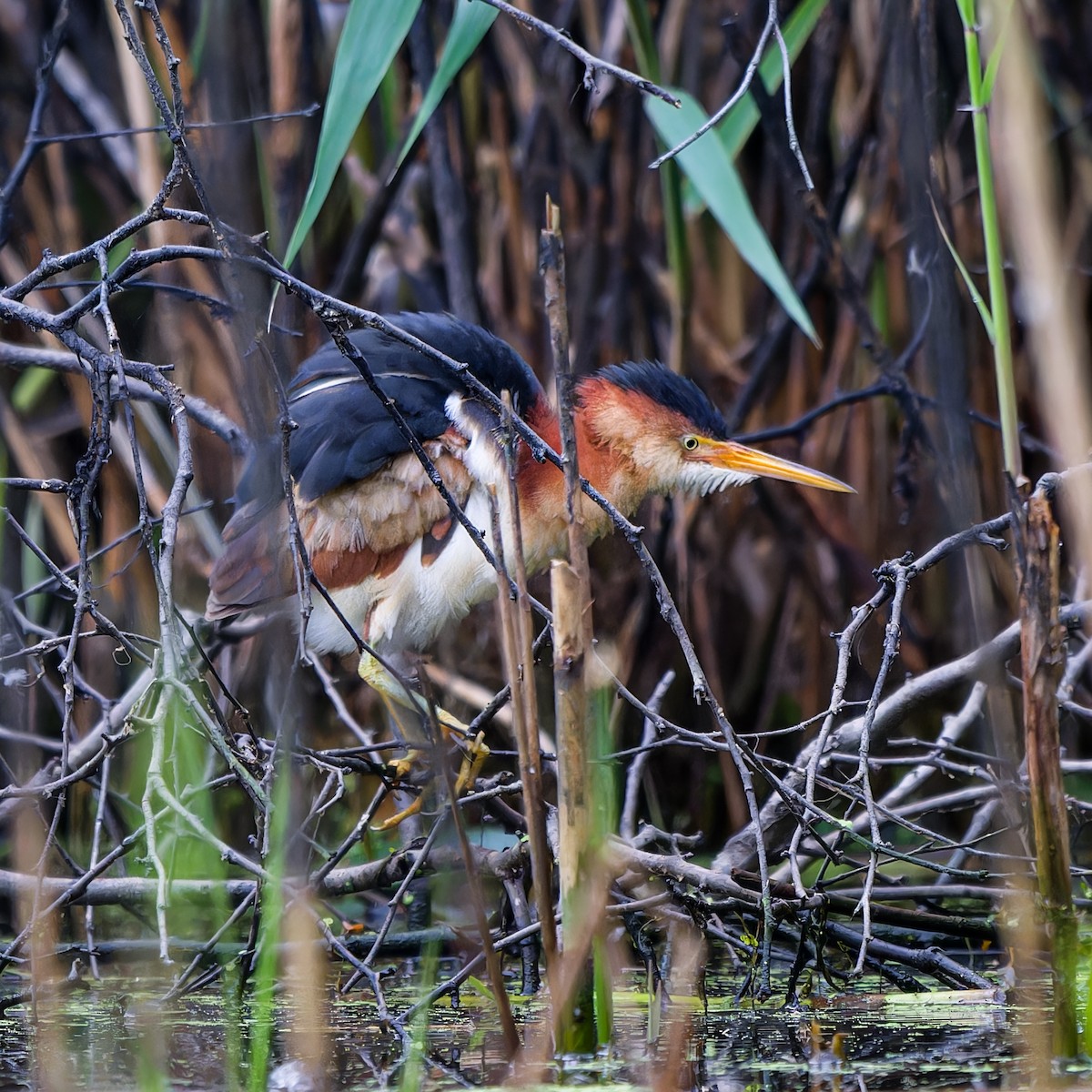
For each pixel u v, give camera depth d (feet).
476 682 40.86
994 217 25.64
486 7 28.68
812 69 42.86
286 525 31.55
